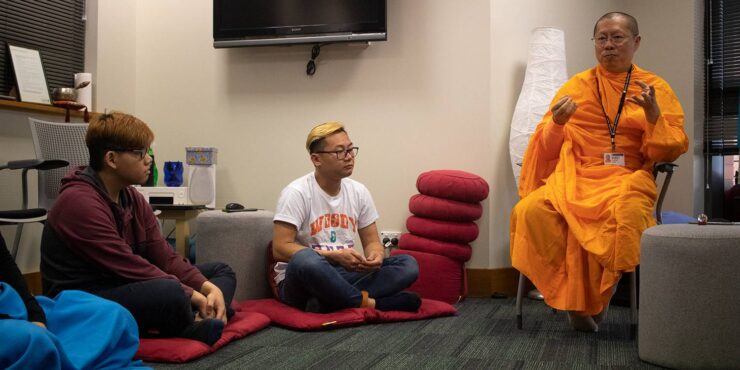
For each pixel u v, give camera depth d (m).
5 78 3.73
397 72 3.99
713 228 2.08
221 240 3.25
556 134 2.76
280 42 4.06
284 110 4.19
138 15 4.43
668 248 2.10
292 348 2.36
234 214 3.28
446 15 3.92
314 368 2.07
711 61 4.30
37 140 3.25
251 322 2.64
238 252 3.24
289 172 4.18
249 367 2.08
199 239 3.30
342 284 2.78
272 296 3.29
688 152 4.07
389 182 4.00
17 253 3.49
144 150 2.24
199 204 4.00
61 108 3.73
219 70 4.30
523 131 3.67
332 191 3.06
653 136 2.65
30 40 3.87
